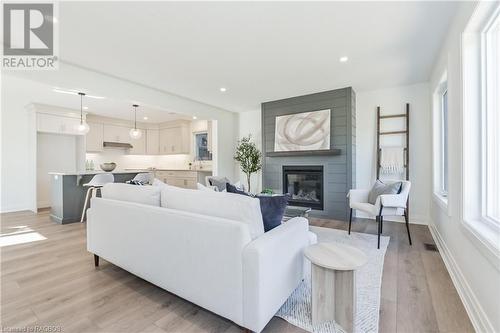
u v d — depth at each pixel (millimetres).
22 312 1672
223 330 1505
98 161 6949
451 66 2314
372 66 3342
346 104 4254
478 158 1888
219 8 2094
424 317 1622
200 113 5215
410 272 2275
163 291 1958
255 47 2789
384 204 2900
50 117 5395
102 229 2301
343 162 4305
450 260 2307
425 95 3986
